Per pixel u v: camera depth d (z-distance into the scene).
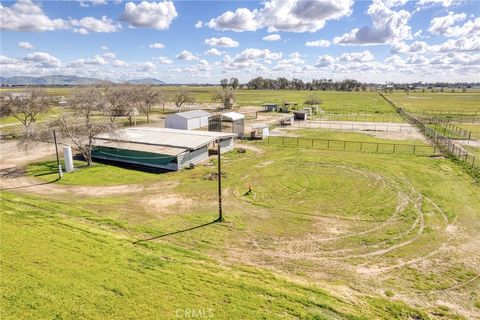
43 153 39.41
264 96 151.62
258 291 12.09
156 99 68.94
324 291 12.62
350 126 59.53
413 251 16.52
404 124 61.38
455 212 21.30
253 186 26.86
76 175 30.12
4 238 15.69
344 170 31.02
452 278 14.23
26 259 13.56
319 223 19.84
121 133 36.34
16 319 9.77
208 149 38.53
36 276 12.23
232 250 16.48
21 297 10.85
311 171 30.84
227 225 19.48
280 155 37.62
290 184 27.20
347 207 22.28
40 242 15.38
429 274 14.53
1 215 19.31
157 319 10.08
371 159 35.16
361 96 155.50
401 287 13.51
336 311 11.13
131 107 59.53
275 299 11.60
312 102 102.19
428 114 77.25
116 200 23.73
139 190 26.17
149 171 31.89
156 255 14.91
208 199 23.98
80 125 34.31
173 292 11.61
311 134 51.34
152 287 11.85
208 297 11.43
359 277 14.23
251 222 19.97
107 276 12.44
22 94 59.22
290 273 14.42
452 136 47.91
